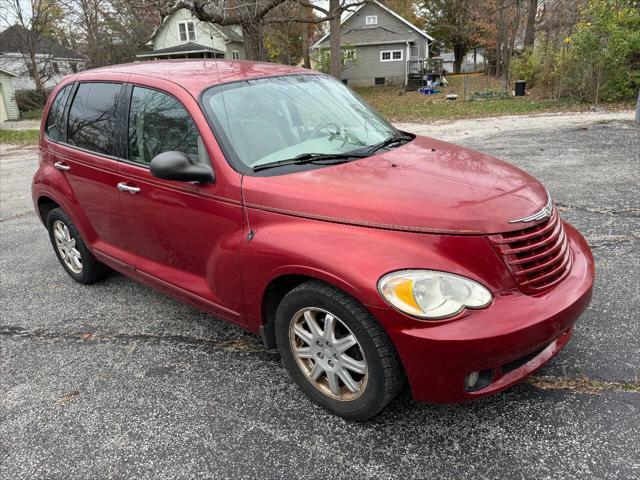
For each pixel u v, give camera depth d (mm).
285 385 2996
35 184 4516
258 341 3506
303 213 2539
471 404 2695
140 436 2658
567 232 3004
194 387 3037
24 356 3529
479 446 2410
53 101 4348
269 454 2465
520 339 2184
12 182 10055
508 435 2461
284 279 2678
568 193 6172
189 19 33344
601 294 3684
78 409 2914
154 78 3361
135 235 3592
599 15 16984
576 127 11578
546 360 2512
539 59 20656
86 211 3992
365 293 2225
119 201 3561
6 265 5309
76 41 36000
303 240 2469
